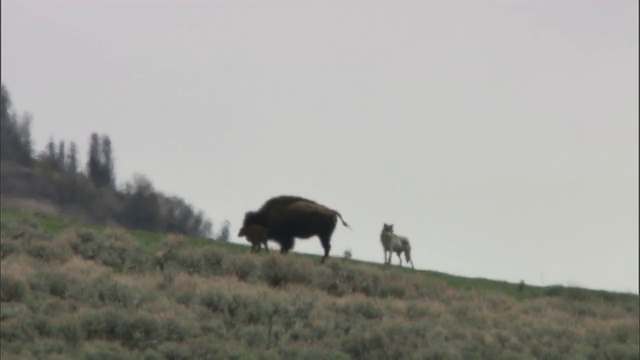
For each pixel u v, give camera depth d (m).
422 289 185.88
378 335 139.88
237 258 182.75
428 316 164.50
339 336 144.25
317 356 133.00
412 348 140.00
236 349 131.38
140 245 192.38
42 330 132.88
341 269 184.38
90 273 164.00
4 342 126.75
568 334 158.62
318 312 155.62
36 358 122.75
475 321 163.62
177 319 139.12
